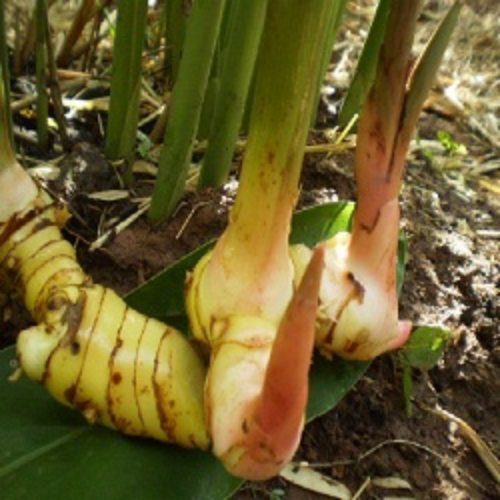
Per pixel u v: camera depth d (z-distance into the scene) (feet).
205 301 0.68
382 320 0.74
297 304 0.50
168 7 1.06
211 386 0.63
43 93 0.97
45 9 0.92
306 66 0.60
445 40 0.66
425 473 0.85
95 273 0.90
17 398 0.72
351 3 1.68
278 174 0.63
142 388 0.66
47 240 0.73
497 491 0.86
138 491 0.68
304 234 0.86
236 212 0.66
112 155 0.99
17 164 0.74
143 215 0.95
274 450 0.59
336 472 0.83
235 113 0.90
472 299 1.01
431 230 1.06
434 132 1.34
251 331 0.64
